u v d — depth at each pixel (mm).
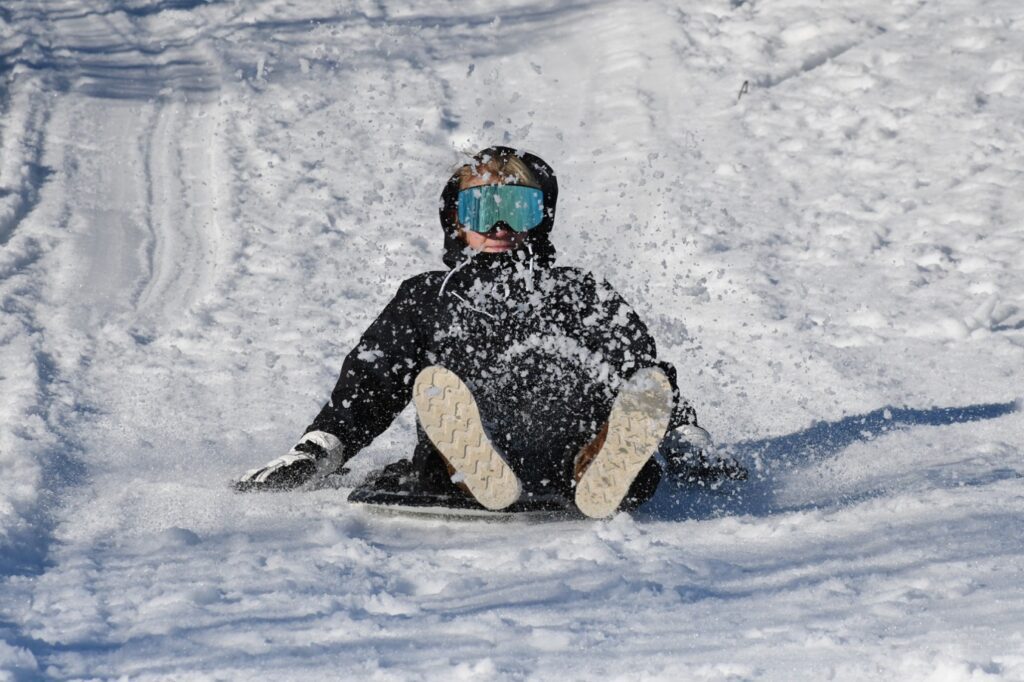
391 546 12781
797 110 38594
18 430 17531
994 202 30781
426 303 13945
